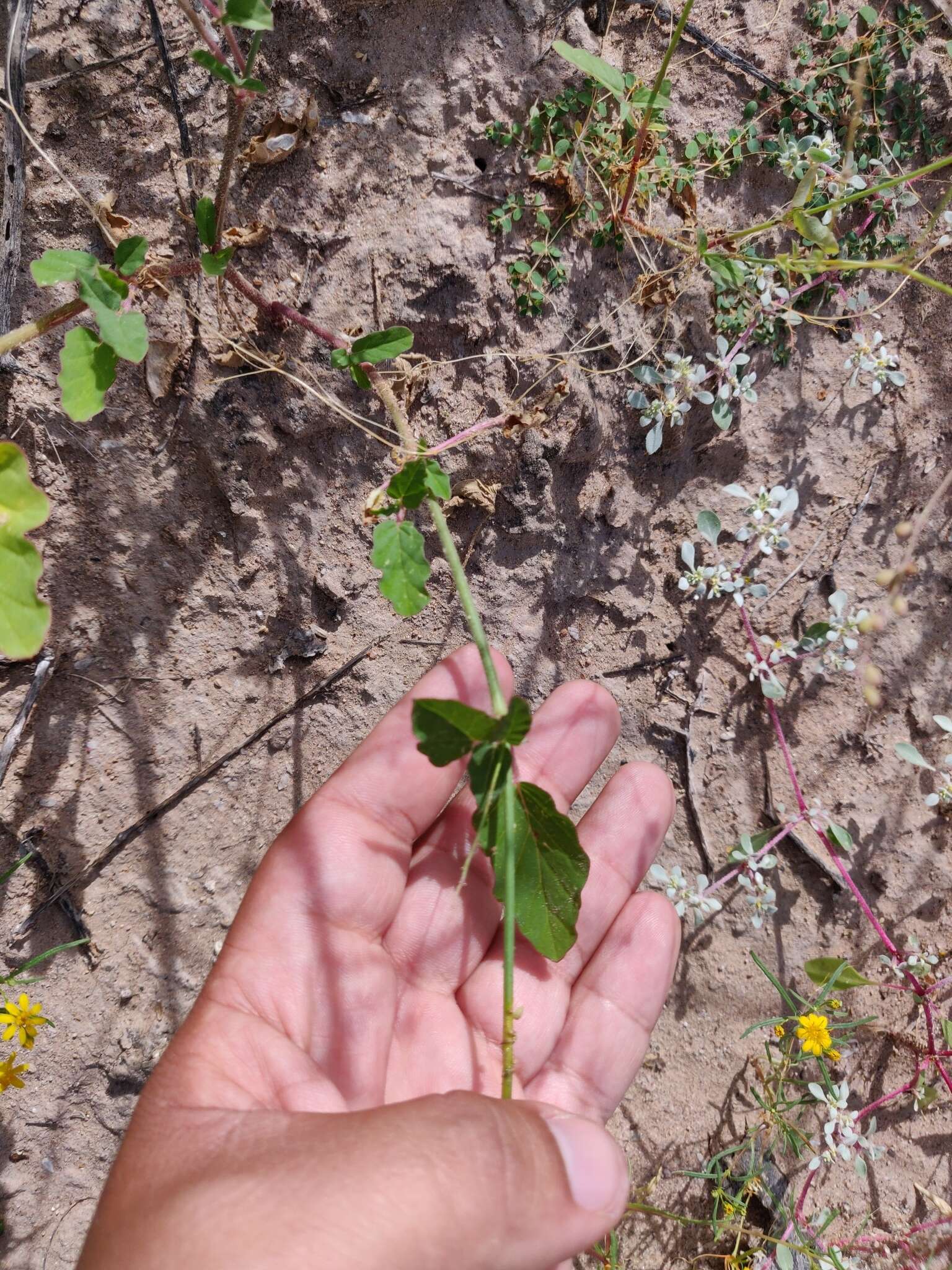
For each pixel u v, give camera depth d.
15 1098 0.22
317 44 0.21
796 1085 0.24
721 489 0.24
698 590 0.23
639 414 0.23
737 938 0.24
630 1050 0.21
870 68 0.23
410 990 0.20
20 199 0.19
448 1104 0.15
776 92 0.23
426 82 0.21
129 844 0.22
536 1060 0.20
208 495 0.21
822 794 0.24
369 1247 0.13
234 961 0.18
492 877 0.20
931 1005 0.24
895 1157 0.24
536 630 0.23
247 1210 0.14
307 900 0.19
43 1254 0.22
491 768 0.15
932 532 0.24
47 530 0.21
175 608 0.22
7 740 0.21
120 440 0.21
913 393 0.24
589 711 0.21
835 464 0.24
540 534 0.23
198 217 0.17
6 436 0.20
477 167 0.21
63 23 0.20
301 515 0.22
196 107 0.20
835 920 0.24
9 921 0.21
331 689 0.23
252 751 0.23
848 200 0.19
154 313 0.20
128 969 0.22
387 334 0.18
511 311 0.21
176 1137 0.15
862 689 0.24
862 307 0.22
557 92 0.21
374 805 0.19
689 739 0.24
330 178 0.21
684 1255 0.24
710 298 0.22
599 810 0.21
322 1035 0.18
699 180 0.22
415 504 0.17
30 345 0.20
